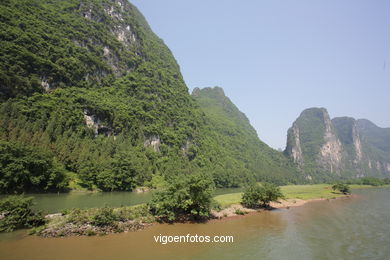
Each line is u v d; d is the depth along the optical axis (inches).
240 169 6771.7
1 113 2915.8
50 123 3245.6
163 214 1300.4
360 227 1357.0
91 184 2834.6
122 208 1251.2
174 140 5255.9
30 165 2222.0
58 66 4202.8
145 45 7440.9
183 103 6968.5
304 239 1104.8
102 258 780.6
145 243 946.1
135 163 3550.7
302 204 2320.4
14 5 4448.8
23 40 3919.8
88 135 3742.6
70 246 863.1
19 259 736.3
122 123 4456.2
